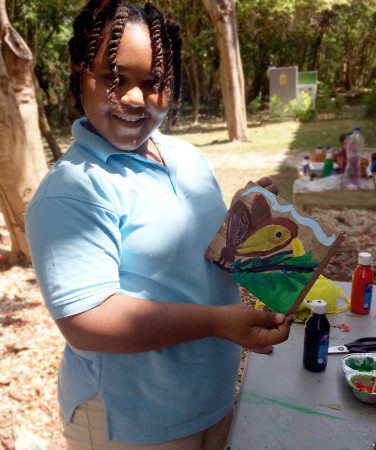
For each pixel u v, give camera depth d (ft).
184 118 64.13
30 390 9.61
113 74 3.50
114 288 3.56
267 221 4.33
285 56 83.25
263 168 30.71
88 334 3.44
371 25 75.10
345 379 4.97
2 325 12.29
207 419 4.36
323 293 6.33
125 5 3.66
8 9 42.32
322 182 16.58
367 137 40.78
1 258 16.48
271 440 4.14
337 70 93.71
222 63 41.83
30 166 15.01
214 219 4.48
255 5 52.34
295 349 5.53
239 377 8.54
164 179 4.13
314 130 46.73
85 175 3.62
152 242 3.83
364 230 17.48
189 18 53.93
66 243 3.45
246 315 3.57
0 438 8.38
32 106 15.78
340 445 4.07
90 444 4.32
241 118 42.88
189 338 3.59
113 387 4.02
